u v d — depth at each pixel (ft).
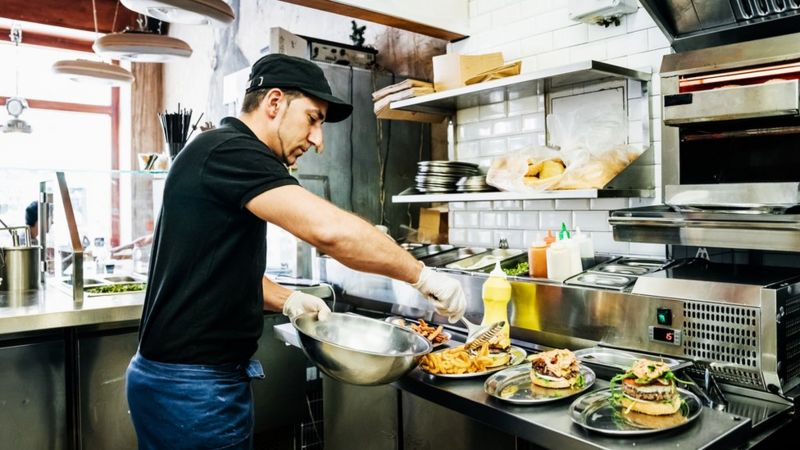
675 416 5.16
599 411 5.36
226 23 9.17
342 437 9.28
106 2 25.80
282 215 5.24
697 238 6.78
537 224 10.64
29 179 13.82
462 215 12.11
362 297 10.73
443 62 10.58
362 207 13.83
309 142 6.17
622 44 9.31
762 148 7.17
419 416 7.86
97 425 9.64
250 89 5.98
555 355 6.07
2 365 8.75
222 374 5.74
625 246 9.30
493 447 6.89
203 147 5.53
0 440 8.79
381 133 14.11
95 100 27.17
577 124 9.87
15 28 19.70
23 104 18.80
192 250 5.49
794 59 6.38
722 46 6.97
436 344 7.57
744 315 5.82
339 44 14.40
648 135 8.92
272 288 7.21
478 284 8.49
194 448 5.58
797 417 5.65
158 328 5.61
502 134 11.14
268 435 12.32
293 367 12.05
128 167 26.96
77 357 9.44
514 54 10.97
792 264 7.22
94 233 13.21
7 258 11.02
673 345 6.35
